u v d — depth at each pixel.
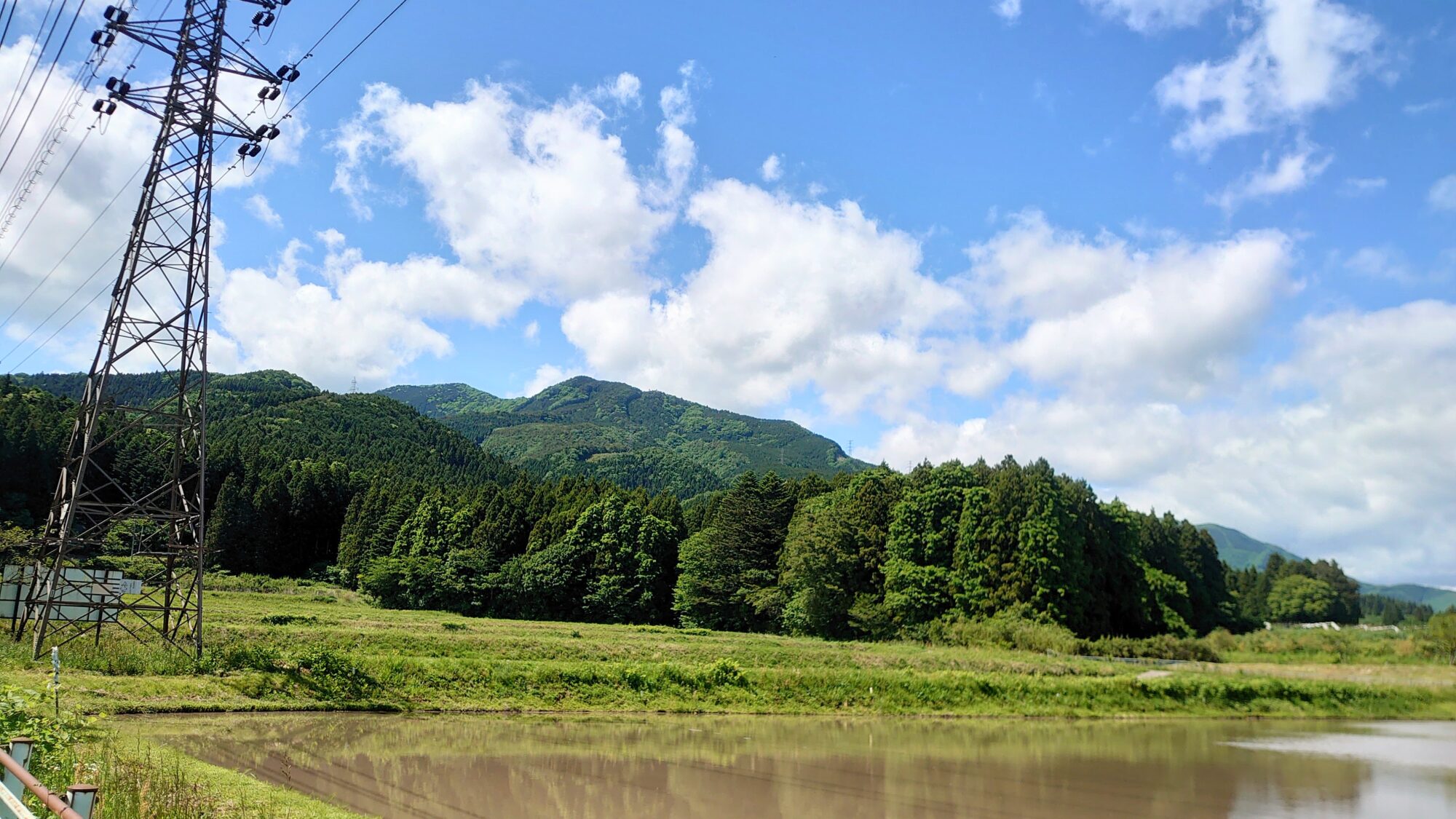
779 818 18.12
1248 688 46.19
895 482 80.25
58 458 92.56
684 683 36.22
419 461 172.50
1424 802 23.84
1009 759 27.06
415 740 24.62
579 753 23.95
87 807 7.12
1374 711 47.09
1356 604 98.62
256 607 65.31
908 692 39.06
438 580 92.25
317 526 121.88
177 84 31.84
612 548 90.94
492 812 17.00
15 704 13.70
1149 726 38.59
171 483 33.28
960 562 68.62
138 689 27.11
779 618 78.50
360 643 42.44
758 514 85.50
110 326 31.42
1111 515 75.69
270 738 23.52
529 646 46.16
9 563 39.12
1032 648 59.47
